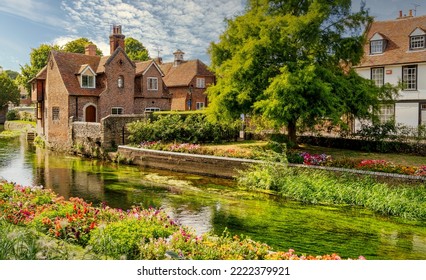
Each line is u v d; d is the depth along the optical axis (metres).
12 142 35.25
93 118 31.39
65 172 19.98
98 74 32.22
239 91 18.17
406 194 12.89
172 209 12.62
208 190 15.63
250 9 19.77
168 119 25.11
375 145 20.06
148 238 7.33
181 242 7.15
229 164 18.14
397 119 26.58
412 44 26.45
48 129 31.77
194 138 24.52
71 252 6.57
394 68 26.67
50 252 6.14
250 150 20.11
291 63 17.22
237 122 24.86
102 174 19.47
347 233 10.27
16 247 6.01
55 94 31.23
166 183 17.12
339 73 18.98
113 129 25.42
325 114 17.09
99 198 14.24
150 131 24.44
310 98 17.05
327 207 13.02
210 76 42.44
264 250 7.19
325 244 9.35
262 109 17.23
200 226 10.71
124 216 8.90
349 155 18.77
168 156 20.86
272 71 17.95
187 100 41.19
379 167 14.68
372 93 18.12
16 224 8.09
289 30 17.02
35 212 8.85
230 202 13.61
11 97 63.25
